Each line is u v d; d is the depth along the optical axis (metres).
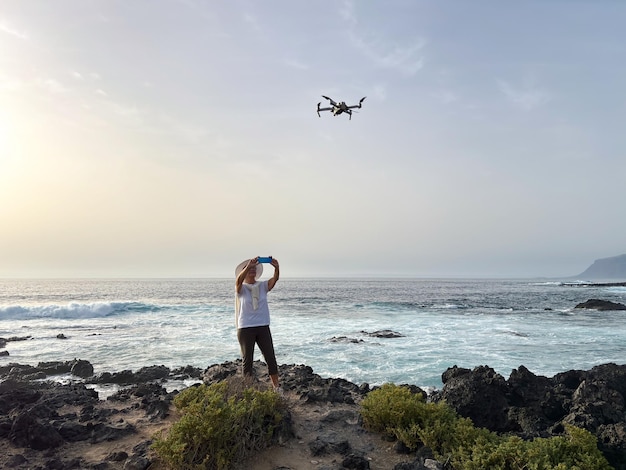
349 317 34.38
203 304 45.16
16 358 18.66
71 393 9.17
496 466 5.56
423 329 27.55
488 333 25.84
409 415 6.75
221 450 5.28
